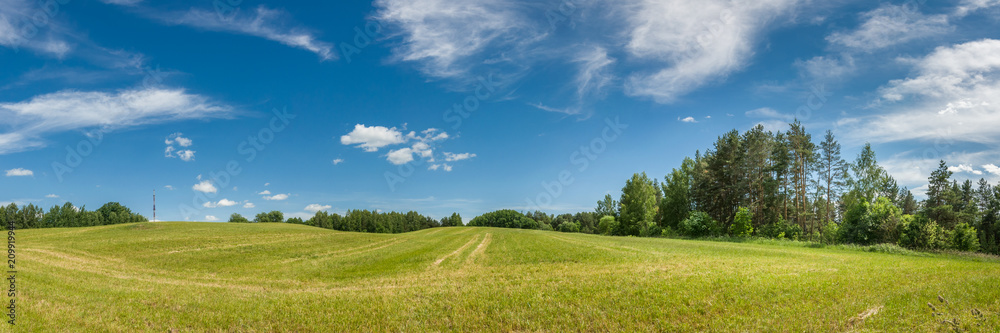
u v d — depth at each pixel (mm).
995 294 12219
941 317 9602
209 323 11555
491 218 185000
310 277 22047
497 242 47656
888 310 10633
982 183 76500
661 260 25266
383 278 20922
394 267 25562
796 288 13898
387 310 12727
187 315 12367
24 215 93000
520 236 61219
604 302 12914
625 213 93062
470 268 24562
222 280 20766
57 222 95125
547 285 16453
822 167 59375
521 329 10758
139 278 20594
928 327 9102
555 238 55594
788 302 11953
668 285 15141
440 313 12266
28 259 24297
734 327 9734
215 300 14695
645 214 90688
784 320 9969
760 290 13719
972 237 43500
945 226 62719
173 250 35312
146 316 12141
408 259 29750
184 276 22188
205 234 49562
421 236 64125
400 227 164875
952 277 15938
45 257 26734
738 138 71562
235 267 26797
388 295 15328
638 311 11609
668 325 10281
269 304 13938
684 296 13211
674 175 83875
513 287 16234
